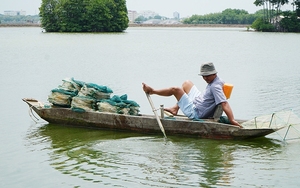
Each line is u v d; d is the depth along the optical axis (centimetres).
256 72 1981
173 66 2252
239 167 705
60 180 661
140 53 3180
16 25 12912
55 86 1558
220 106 879
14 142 855
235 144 827
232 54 3109
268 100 1262
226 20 16488
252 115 1084
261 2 10012
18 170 705
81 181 655
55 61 2519
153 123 898
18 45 4050
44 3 8606
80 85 1002
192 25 14888
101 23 8775
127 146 820
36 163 734
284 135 840
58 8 8606
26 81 1680
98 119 945
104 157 757
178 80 1711
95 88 962
